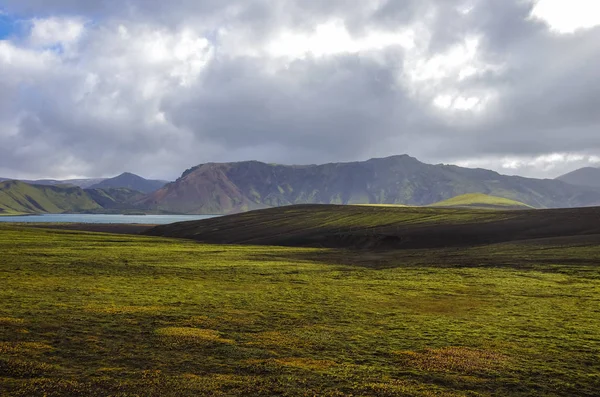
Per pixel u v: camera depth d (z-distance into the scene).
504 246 92.62
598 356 23.66
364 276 59.44
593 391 18.95
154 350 23.83
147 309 34.56
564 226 119.81
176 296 41.28
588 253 72.44
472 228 131.00
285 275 60.31
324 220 177.00
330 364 21.94
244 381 19.30
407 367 21.70
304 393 18.09
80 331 27.28
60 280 49.88
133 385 18.53
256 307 36.66
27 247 89.62
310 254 96.38
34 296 38.69
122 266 65.88
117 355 22.80
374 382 19.48
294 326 30.03
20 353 22.45
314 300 40.69
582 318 33.25
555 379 20.27
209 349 24.19
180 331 27.75
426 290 47.06
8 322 28.62
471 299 41.69
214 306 36.66
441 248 104.69
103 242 112.81
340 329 29.31
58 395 17.36
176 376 19.78
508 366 21.94
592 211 143.50
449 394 18.25
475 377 20.42
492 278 55.44
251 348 24.48
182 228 196.12
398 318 33.09
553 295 43.66
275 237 151.12
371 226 152.25
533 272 59.53
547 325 30.91
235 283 52.00
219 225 191.12
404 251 101.62
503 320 32.56
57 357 22.14
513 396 18.30
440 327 30.20
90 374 19.86
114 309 34.09
